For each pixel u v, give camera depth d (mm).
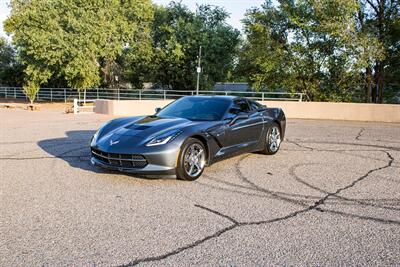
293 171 5816
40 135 9555
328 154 7398
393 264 2822
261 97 23453
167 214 3799
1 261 2779
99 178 5145
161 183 4953
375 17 21891
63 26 26000
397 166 6316
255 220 3672
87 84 26391
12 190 4547
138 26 31250
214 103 6188
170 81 32438
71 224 3502
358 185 5027
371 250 3049
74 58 25047
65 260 2811
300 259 2877
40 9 26281
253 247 3074
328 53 21641
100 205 4035
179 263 2787
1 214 3734
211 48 29094
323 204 4191
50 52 24938
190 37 29359
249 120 6320
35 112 18703
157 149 4715
